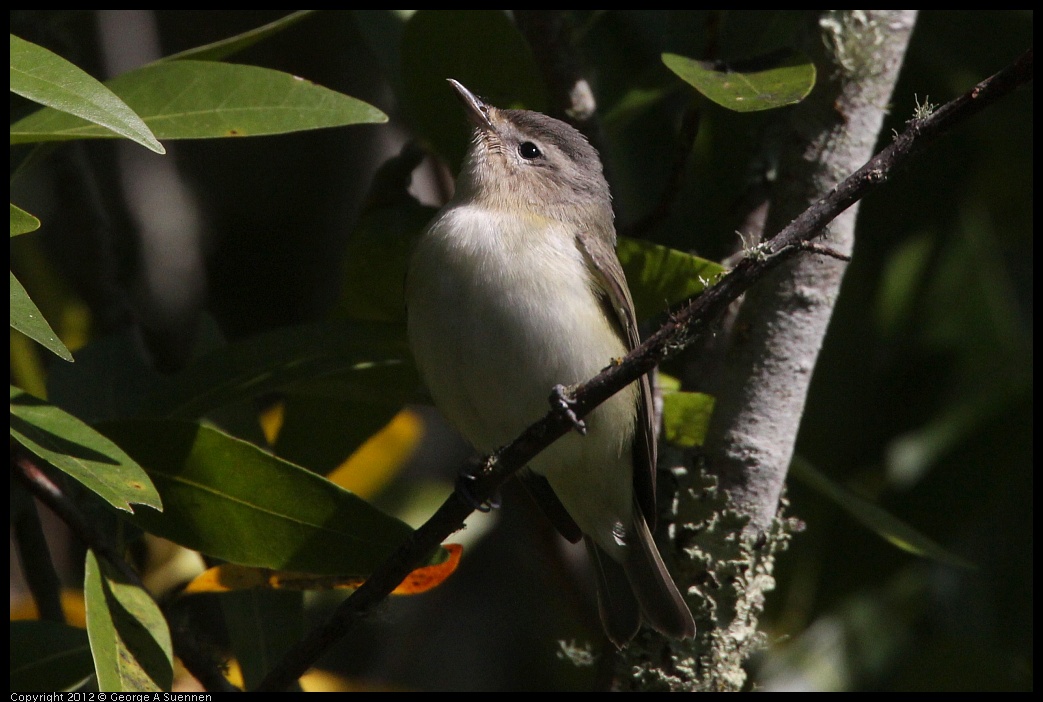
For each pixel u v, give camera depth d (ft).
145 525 21.17
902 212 32.83
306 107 20.48
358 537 20.70
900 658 29.68
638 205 32.91
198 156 38.65
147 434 20.95
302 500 20.75
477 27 26.48
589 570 32.65
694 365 27.45
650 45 33.24
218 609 29.48
